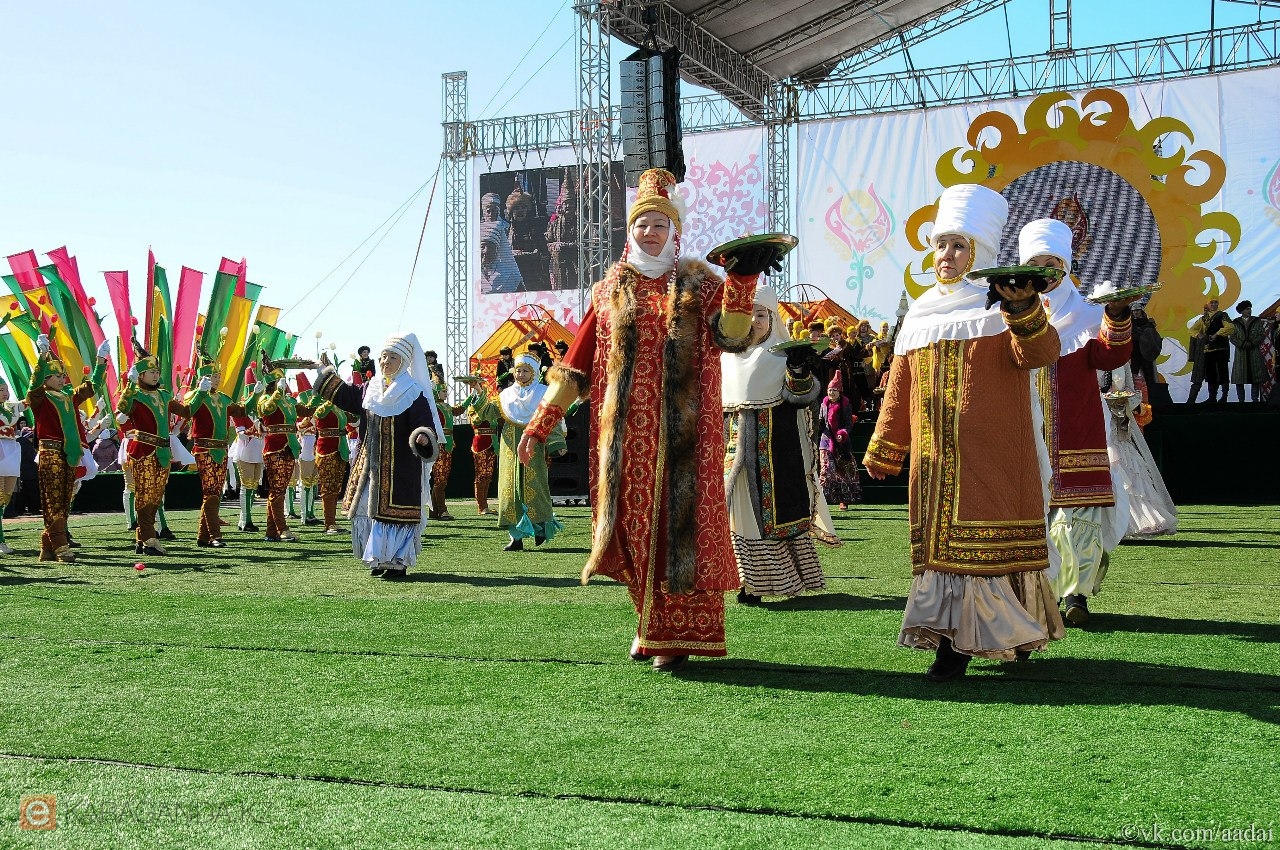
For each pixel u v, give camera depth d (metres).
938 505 4.52
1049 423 5.81
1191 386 20.16
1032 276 4.18
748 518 6.74
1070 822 2.91
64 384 10.33
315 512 17.25
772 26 23.00
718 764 3.44
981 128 22.17
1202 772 3.27
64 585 7.91
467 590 7.45
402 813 3.05
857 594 7.00
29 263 22.86
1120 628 5.57
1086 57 21.84
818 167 23.09
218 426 11.62
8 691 4.49
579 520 13.91
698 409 4.76
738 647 5.27
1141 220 21.27
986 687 4.37
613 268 5.05
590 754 3.56
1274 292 20.56
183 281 24.23
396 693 4.41
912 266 22.58
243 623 6.09
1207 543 9.54
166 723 3.99
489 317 24.89
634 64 12.35
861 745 3.62
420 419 8.50
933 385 4.59
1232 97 20.80
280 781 3.34
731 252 4.42
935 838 2.83
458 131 25.00
